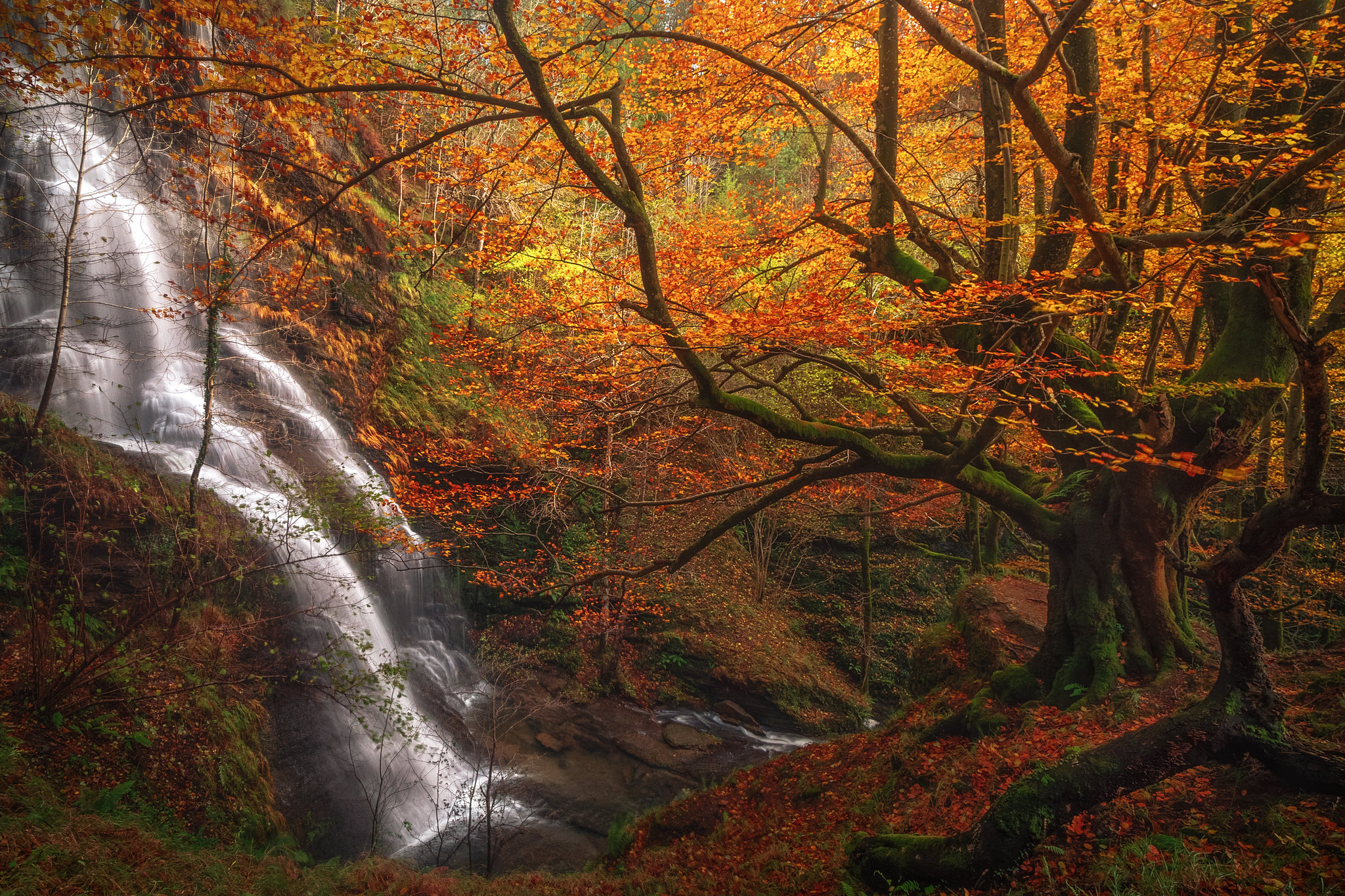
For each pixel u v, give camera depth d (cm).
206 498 1200
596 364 992
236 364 1548
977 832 506
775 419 740
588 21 845
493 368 1021
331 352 1756
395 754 1158
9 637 857
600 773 1420
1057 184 710
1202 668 801
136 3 747
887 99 789
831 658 2152
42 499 1001
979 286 644
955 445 844
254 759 966
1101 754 500
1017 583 1241
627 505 968
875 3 764
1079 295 630
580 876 890
